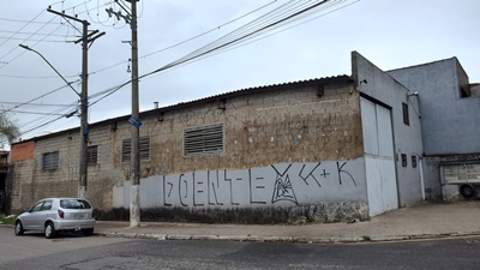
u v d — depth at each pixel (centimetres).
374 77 1788
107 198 2402
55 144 2867
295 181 1644
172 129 2080
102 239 1527
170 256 1038
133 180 1833
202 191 1917
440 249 970
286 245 1172
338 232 1283
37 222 1712
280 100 1719
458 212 1672
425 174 2517
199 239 1394
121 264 952
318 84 1631
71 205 1686
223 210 1830
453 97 2519
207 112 1942
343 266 831
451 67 2538
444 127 2527
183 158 2011
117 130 2398
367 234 1220
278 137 1705
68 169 2722
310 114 1644
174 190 2027
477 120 2436
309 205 1599
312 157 1620
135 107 1847
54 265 982
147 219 2102
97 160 2491
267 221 1684
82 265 966
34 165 3047
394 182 1925
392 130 1994
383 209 1711
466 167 2417
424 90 2612
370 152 1638
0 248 1345
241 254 1035
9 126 3847
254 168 1753
